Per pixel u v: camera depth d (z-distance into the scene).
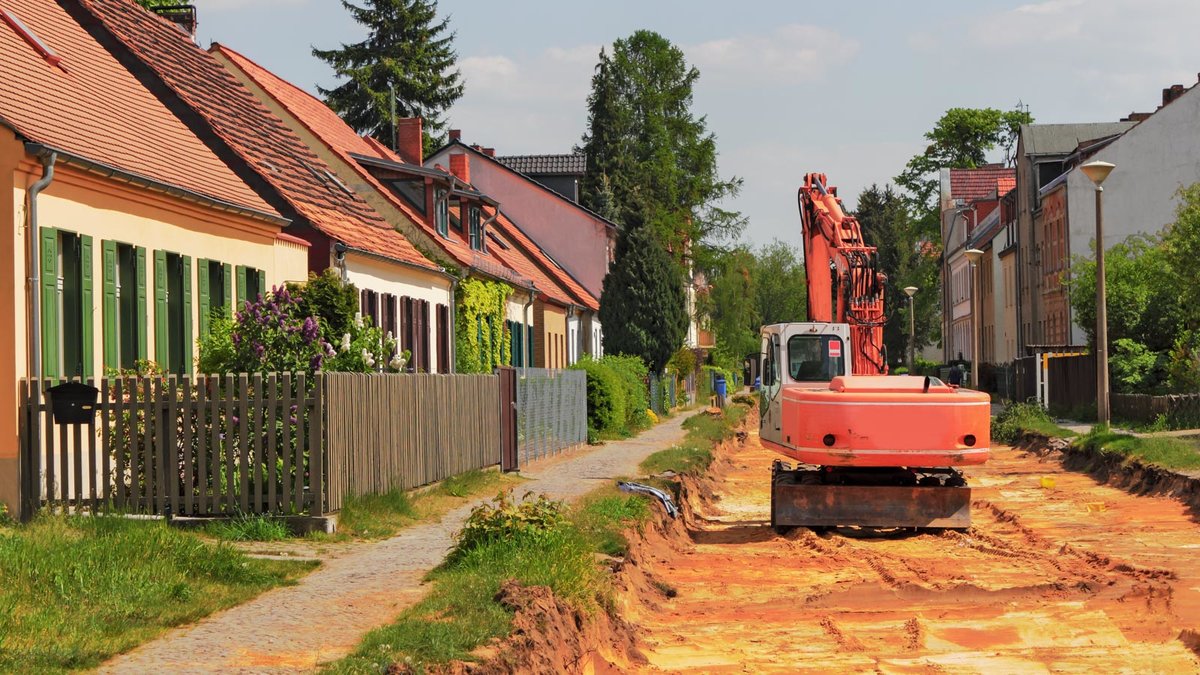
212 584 12.77
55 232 17.80
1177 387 42.84
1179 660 12.57
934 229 111.75
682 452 33.25
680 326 61.19
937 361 125.81
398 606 11.84
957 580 17.25
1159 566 17.53
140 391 17.19
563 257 66.75
